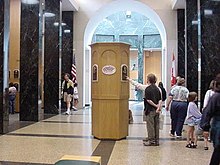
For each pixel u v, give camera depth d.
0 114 8.03
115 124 7.29
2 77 8.09
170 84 14.66
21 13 10.85
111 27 23.12
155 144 6.69
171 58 14.80
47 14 13.25
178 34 14.62
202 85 9.44
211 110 3.97
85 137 7.54
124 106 7.52
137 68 23.19
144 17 22.86
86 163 3.30
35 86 10.73
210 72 9.38
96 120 7.45
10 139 7.18
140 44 23.02
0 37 8.15
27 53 10.77
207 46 9.44
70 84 12.99
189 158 5.55
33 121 10.59
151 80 6.75
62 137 7.50
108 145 6.65
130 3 15.33
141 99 23.09
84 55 15.40
